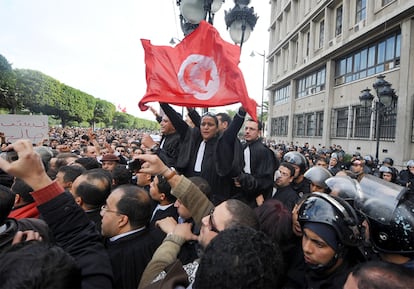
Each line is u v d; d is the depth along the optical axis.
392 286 1.15
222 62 3.56
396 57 16.08
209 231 1.70
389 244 1.55
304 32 29.27
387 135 16.14
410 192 1.68
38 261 1.10
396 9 14.72
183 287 1.50
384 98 10.58
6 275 1.07
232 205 1.74
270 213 2.04
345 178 2.55
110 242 2.15
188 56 3.63
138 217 2.15
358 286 1.22
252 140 4.15
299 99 30.23
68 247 1.69
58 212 1.70
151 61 3.64
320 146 24.61
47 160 4.67
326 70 23.77
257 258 1.01
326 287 1.65
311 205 1.70
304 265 1.93
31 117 9.25
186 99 3.53
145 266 2.08
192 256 2.04
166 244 1.99
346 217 1.62
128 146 10.98
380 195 1.65
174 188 2.20
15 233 1.67
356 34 18.47
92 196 2.48
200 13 5.36
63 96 42.28
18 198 2.52
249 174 3.70
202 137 3.93
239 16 5.60
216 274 0.98
